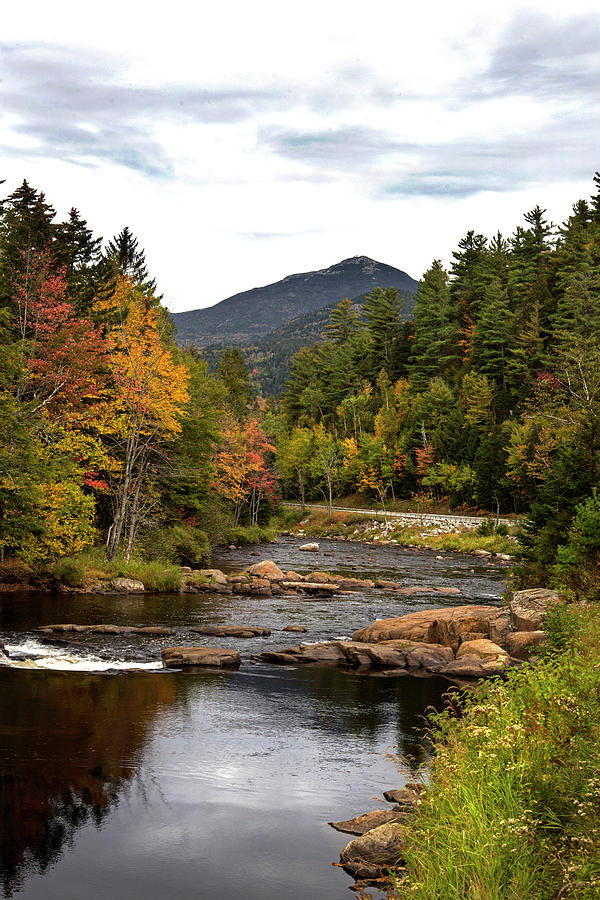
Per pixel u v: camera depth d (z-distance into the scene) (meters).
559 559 22.92
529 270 111.56
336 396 147.25
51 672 18.12
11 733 13.15
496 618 23.02
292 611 30.36
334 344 170.25
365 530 91.50
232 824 9.76
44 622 24.56
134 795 10.60
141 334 41.53
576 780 7.09
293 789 11.17
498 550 67.00
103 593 32.31
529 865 6.29
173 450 48.06
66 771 11.41
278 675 19.56
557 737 8.33
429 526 83.31
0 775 11.08
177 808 10.20
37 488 29.86
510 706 9.60
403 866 8.14
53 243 43.19
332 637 25.20
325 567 51.12
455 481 91.56
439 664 21.22
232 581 39.41
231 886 8.01
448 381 114.19
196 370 70.88
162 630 24.17
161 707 15.52
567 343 78.12
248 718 15.12
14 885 7.86
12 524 29.66
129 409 38.94
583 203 119.50
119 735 13.41
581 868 5.68
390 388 130.50
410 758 12.76
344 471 112.94
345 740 13.88
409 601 34.31
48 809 9.95
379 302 144.25
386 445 109.50
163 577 34.81
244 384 133.25
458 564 57.28
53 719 14.16
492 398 96.00
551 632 14.72
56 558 34.59
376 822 9.62
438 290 126.38
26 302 36.16
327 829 9.67
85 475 39.47
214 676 19.00
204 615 28.22
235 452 73.12
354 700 17.09
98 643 22.08
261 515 93.62
